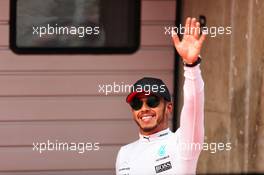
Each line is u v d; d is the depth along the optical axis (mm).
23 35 17547
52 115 17734
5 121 17656
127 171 11711
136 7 17594
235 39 15617
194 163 11156
